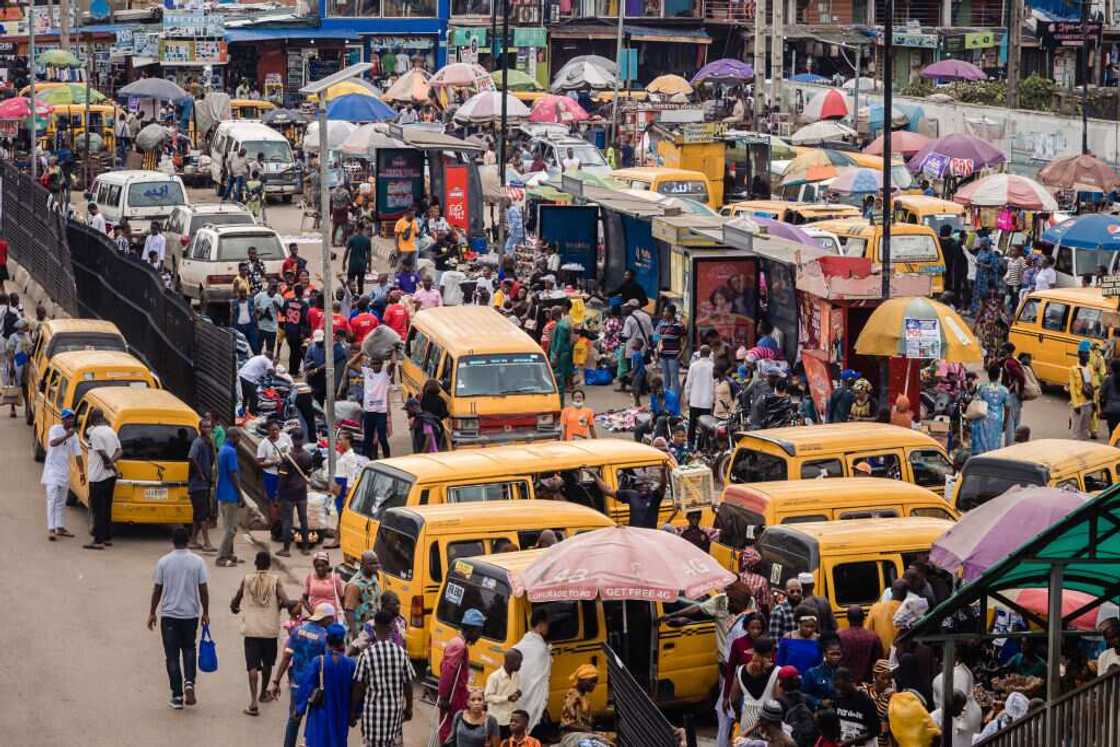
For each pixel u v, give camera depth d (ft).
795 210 221.66
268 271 204.95
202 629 101.30
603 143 348.79
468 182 239.09
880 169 247.09
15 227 261.24
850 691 80.38
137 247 231.91
